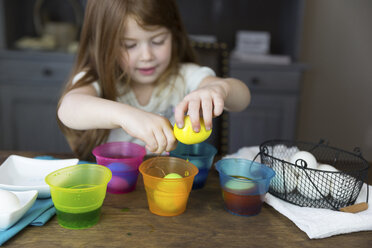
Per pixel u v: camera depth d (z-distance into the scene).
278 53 2.46
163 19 0.92
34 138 2.04
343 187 0.59
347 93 2.50
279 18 2.41
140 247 0.49
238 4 2.41
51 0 2.33
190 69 1.18
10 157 0.70
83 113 0.73
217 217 0.58
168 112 1.19
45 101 1.98
